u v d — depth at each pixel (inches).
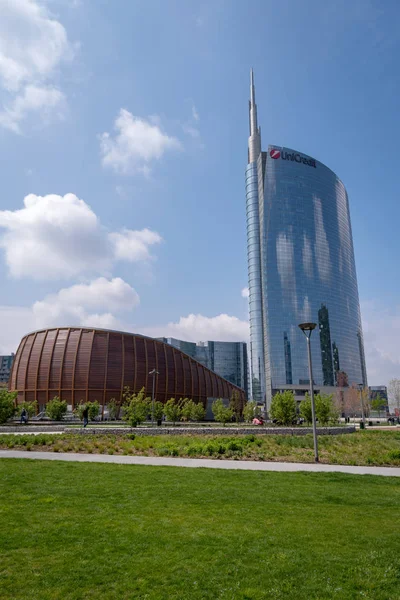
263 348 6688.0
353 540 371.6
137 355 3287.4
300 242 6909.5
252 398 6579.7
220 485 601.0
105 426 1937.7
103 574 296.8
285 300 6599.4
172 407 2605.8
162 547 348.5
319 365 6535.4
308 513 458.3
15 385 3228.3
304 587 281.4
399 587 285.9
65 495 526.0
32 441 1145.4
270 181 7057.1
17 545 348.2
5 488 560.7
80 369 3070.9
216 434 1588.3
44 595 265.3
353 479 682.2
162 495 531.2
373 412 7091.5
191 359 3853.3
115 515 439.2
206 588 278.5
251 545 355.9
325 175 7598.4
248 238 7268.7
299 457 980.6
